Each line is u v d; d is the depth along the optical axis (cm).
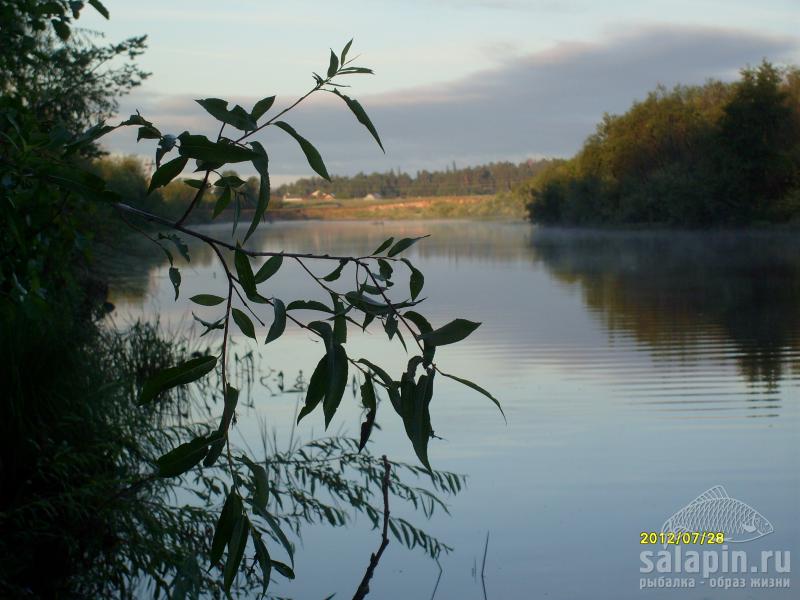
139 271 2103
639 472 539
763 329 1161
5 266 275
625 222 5097
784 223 3853
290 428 654
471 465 561
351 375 877
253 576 385
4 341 401
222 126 130
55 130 170
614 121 5378
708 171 4097
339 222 11106
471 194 15400
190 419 684
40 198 251
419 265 2667
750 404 713
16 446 373
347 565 410
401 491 499
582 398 751
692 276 2086
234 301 1576
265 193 129
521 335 1152
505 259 2927
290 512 454
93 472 399
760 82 3797
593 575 402
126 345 861
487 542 438
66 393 422
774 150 3797
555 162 7375
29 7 352
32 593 331
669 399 740
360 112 130
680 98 5141
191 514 384
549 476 536
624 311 1410
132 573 358
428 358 129
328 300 1623
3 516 332
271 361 958
